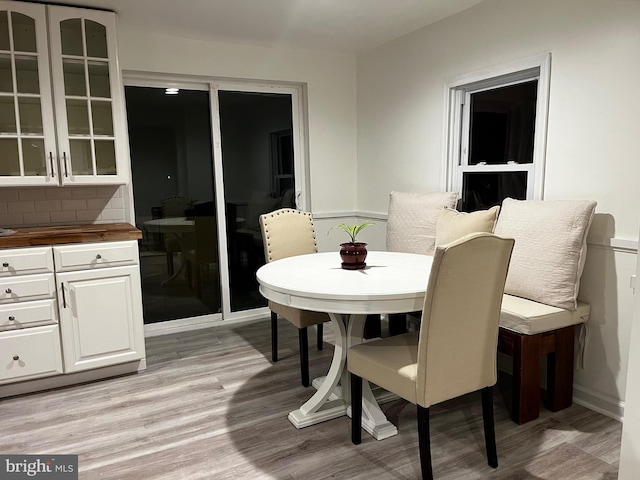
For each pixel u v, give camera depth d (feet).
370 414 7.76
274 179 14.25
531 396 7.89
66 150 9.88
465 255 5.76
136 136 12.28
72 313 9.35
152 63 11.84
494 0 9.81
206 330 13.19
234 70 12.86
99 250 9.48
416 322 12.10
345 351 7.95
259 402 8.82
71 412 8.54
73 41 9.83
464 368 6.27
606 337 8.09
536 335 7.73
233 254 13.87
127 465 6.93
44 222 10.81
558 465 6.73
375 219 14.21
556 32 8.64
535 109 9.45
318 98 14.14
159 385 9.61
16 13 9.27
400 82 12.73
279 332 12.90
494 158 10.58
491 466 6.71
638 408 5.09
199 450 7.28
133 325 10.00
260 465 6.88
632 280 7.61
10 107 9.53
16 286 8.84
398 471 6.66
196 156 13.12
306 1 9.84
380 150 13.82
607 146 7.93
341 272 7.95
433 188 11.96
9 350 8.90
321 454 7.12
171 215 12.94
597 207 8.11
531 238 8.29
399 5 10.19
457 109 11.26
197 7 10.02
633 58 7.50
